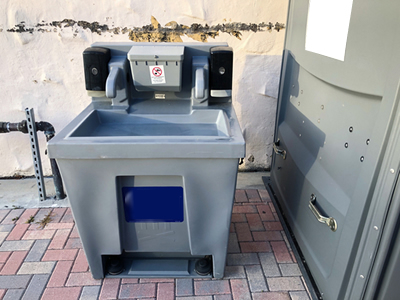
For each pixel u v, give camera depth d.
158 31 2.91
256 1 2.84
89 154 1.67
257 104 3.22
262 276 2.21
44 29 2.85
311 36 2.13
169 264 2.25
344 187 1.78
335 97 1.88
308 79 2.28
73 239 2.53
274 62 3.06
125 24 2.88
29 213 2.82
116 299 2.03
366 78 1.49
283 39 2.98
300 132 2.47
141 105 2.25
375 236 1.45
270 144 3.42
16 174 3.36
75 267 2.27
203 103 2.22
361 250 1.56
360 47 1.54
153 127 2.15
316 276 2.09
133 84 2.16
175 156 1.68
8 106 3.09
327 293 1.92
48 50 2.92
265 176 3.43
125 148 1.66
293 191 2.54
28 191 3.14
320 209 2.00
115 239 1.98
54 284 2.14
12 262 2.31
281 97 2.88
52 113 3.15
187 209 1.88
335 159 1.89
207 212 1.89
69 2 2.77
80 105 3.14
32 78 3.00
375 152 1.42
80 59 2.97
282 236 2.58
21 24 2.81
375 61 1.43
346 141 1.76
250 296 2.06
